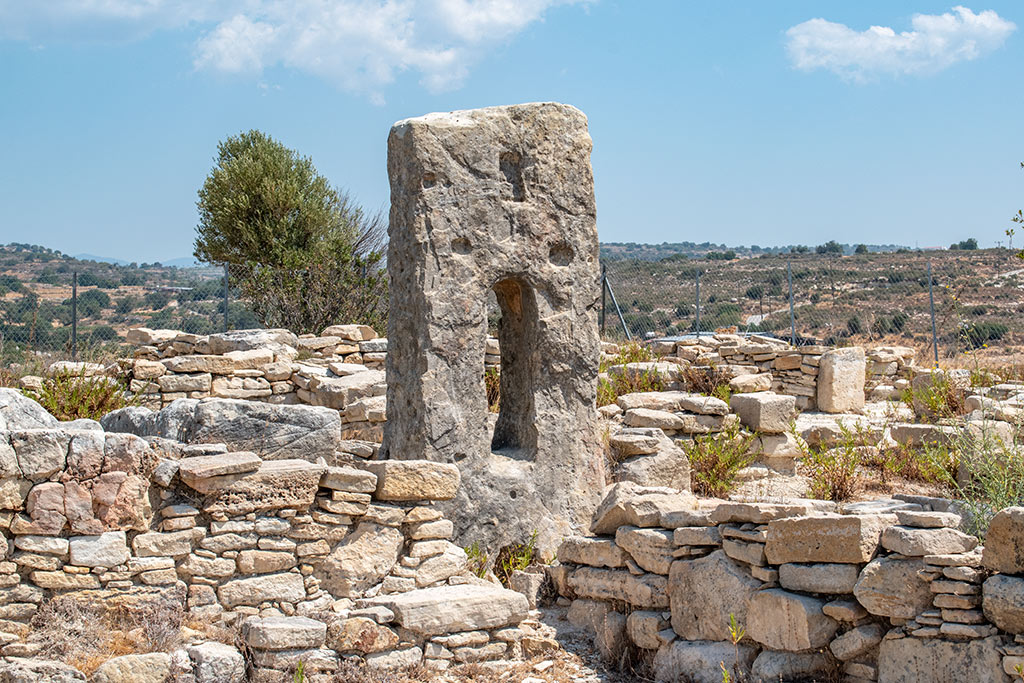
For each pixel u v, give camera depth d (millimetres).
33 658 4887
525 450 8352
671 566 5941
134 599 5316
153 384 12711
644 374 13586
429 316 7609
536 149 8188
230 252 23266
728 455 9977
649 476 9219
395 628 5488
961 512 6336
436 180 7664
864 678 5234
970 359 16875
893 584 5117
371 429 11289
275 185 23125
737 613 5559
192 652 4996
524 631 6070
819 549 5363
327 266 20812
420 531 6180
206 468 5508
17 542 5145
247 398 13094
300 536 5793
